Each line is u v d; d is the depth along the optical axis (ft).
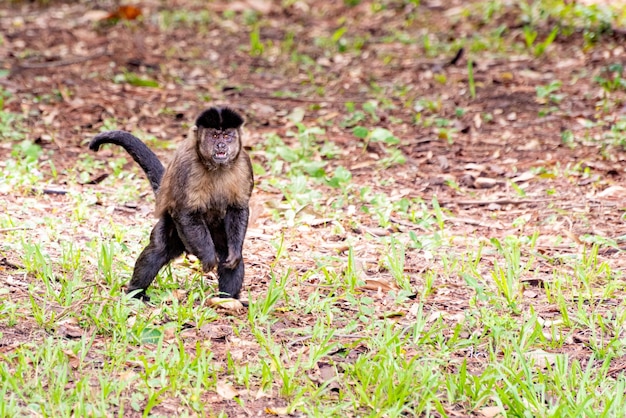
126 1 85.30
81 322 29.71
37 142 52.75
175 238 32.81
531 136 55.16
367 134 54.29
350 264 34.60
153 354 27.66
